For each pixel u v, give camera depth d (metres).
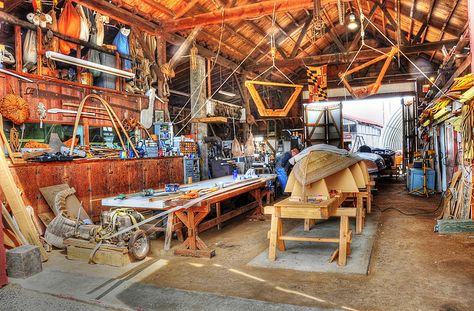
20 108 5.71
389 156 14.94
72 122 6.78
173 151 8.66
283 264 4.17
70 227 4.85
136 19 8.47
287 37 13.12
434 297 3.14
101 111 7.43
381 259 4.30
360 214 5.67
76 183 5.89
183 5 9.33
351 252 4.57
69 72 6.91
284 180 9.84
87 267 4.22
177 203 4.67
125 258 4.27
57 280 3.80
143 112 8.50
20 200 4.61
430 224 6.20
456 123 7.16
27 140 6.13
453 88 5.75
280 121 17.56
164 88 9.39
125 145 7.95
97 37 7.41
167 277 3.84
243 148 12.91
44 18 6.25
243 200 8.49
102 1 7.46
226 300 3.18
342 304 3.04
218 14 8.95
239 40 11.95
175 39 9.95
